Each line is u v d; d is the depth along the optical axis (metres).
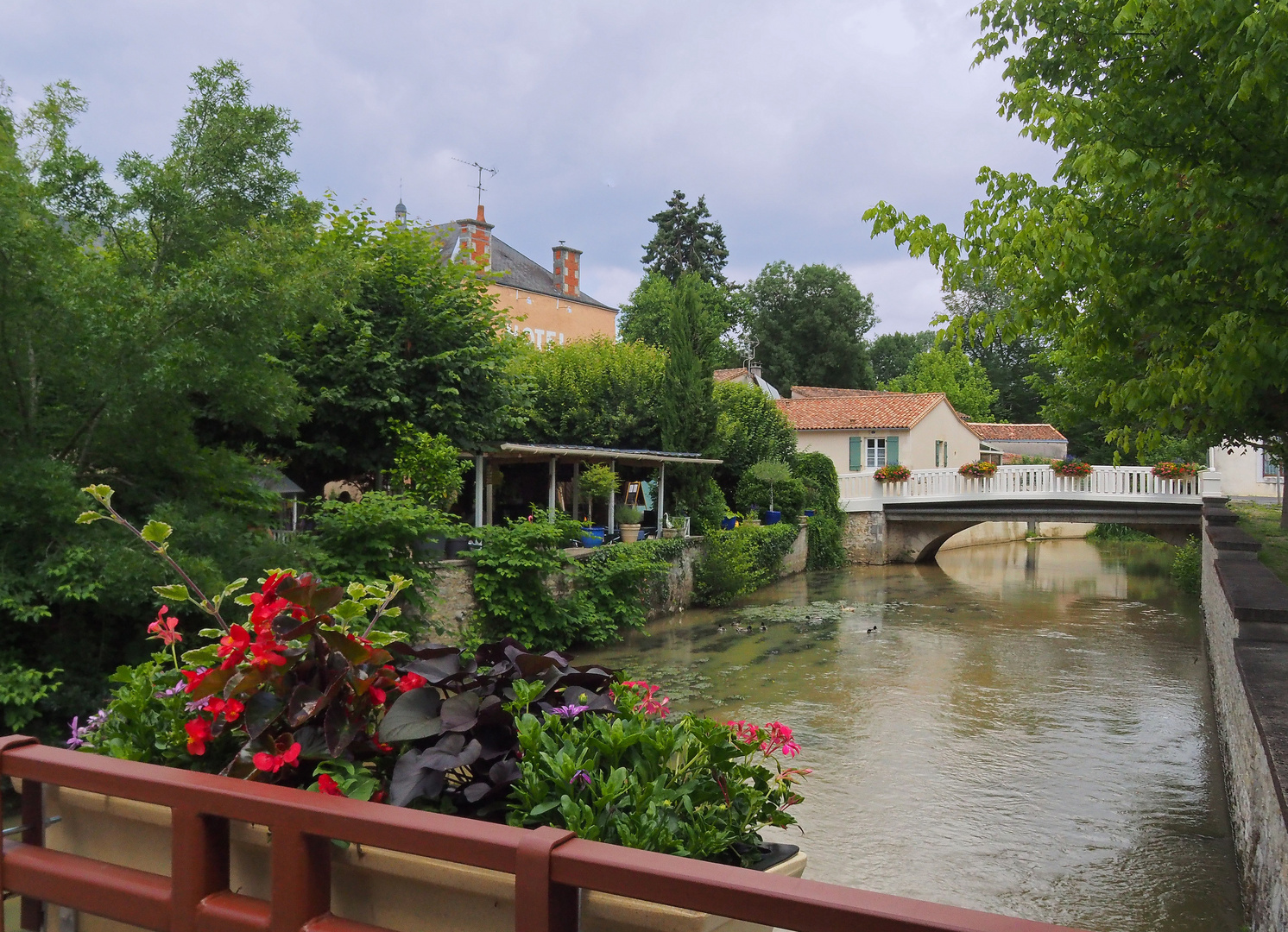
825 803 8.56
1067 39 6.49
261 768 2.29
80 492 7.36
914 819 8.16
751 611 20.94
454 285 15.88
